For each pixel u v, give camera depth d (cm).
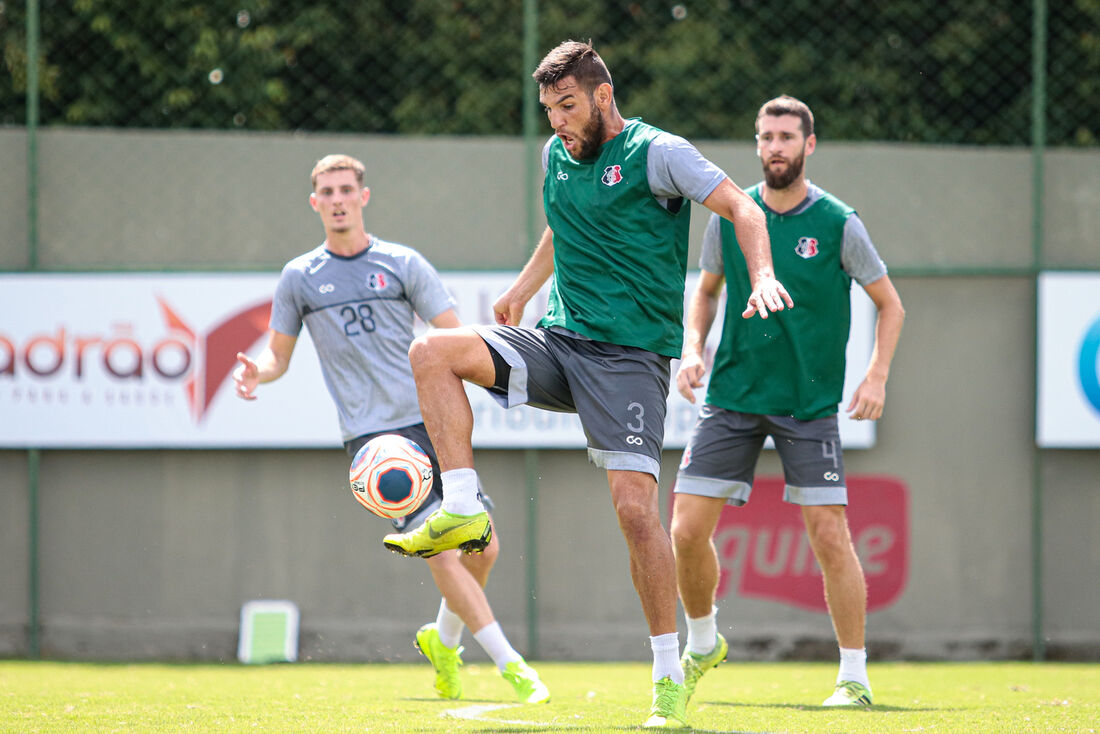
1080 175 2594
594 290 1131
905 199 2584
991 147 2592
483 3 3097
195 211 2584
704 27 3259
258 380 1571
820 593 2509
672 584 1115
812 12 3216
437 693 1648
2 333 2505
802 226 1474
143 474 2545
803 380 1462
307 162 2598
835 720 1275
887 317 1501
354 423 1555
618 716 1318
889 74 3128
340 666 2380
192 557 2536
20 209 2572
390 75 3038
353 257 1571
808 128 1467
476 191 2591
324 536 2539
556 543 2536
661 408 1137
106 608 2531
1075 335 2502
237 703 1459
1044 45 2600
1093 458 2530
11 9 2794
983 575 2527
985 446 2544
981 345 2559
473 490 1094
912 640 2512
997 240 2586
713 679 2050
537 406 1166
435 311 1580
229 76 2908
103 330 2505
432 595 2536
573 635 2522
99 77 2836
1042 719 1295
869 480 2531
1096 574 2520
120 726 1191
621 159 1131
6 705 1425
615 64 3250
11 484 2536
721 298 2458
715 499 1481
